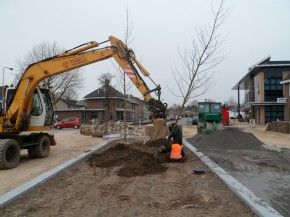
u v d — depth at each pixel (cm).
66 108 7212
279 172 902
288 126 2688
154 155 1109
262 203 571
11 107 1238
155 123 1198
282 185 746
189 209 574
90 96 6988
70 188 745
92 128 2767
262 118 4291
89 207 601
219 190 700
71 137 2523
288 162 1071
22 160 1273
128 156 1170
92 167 1018
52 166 1112
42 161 1238
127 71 1230
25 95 1243
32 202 639
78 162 1112
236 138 1530
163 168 961
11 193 675
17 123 1209
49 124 1415
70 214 565
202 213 551
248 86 5556
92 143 1955
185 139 1964
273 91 4278
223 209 569
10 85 1300
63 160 1258
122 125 2844
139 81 1221
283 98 4081
